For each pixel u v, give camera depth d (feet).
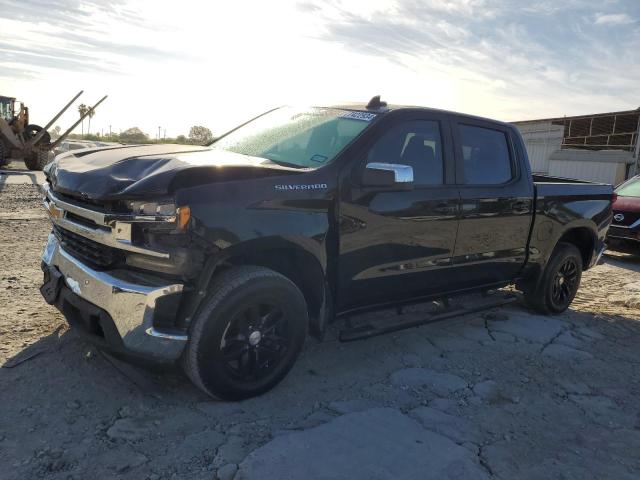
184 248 9.78
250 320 10.92
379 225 12.73
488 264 15.99
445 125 14.62
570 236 19.81
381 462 9.20
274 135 14.35
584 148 92.73
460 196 14.52
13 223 27.99
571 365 14.64
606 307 21.18
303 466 8.87
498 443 10.37
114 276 9.95
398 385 12.48
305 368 13.01
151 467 8.73
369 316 16.34
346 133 13.02
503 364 14.30
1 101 67.77
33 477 8.24
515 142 16.81
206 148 13.98
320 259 11.70
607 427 11.46
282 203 10.91
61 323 13.99
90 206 10.44
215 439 9.61
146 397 10.87
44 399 10.41
